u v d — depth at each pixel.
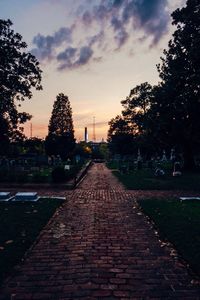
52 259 5.82
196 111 27.42
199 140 30.20
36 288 4.58
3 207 11.14
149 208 10.84
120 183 21.77
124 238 7.27
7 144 41.59
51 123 69.12
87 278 4.94
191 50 25.55
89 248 6.50
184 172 32.47
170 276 5.02
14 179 19.95
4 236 7.18
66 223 8.87
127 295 4.34
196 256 5.76
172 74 29.70
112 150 99.44
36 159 52.47
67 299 4.22
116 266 5.46
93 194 15.55
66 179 20.42
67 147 65.56
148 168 40.78
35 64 34.41
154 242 6.94
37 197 13.46
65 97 70.12
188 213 9.85
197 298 4.26
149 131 35.66
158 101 30.89
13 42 33.16
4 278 4.88
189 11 27.77
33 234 7.35
